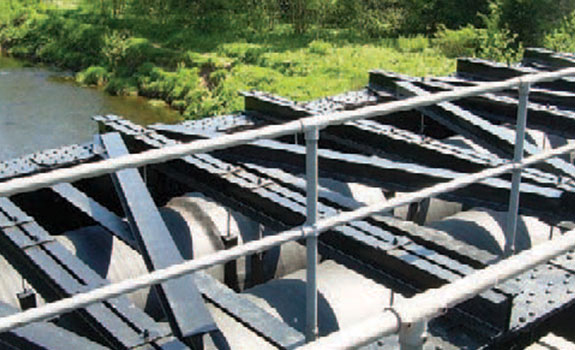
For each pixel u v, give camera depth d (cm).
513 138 545
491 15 2973
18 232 371
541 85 834
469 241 521
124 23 3606
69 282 330
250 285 512
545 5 2817
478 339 326
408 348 137
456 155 498
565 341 333
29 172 507
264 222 431
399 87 763
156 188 611
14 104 2412
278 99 704
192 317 309
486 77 827
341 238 387
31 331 286
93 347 278
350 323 411
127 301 315
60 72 3003
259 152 538
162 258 355
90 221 527
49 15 3641
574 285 370
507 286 328
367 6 3519
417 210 623
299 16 3497
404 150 543
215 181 465
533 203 424
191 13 3588
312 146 263
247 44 3144
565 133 610
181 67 2742
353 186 616
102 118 616
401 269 357
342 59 2792
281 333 310
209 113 2288
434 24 3478
